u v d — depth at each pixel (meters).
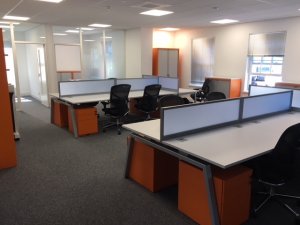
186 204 2.31
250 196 2.27
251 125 2.89
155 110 5.39
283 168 2.14
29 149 4.03
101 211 2.40
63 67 8.03
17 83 7.05
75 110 4.63
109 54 10.11
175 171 2.86
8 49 9.24
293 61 6.31
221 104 2.71
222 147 2.18
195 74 8.99
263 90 3.89
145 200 2.60
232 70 7.73
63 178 3.05
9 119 3.28
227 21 6.95
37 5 4.91
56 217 2.30
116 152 3.92
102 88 5.56
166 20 6.81
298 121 3.09
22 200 2.57
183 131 2.46
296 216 2.23
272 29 6.62
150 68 8.67
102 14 5.90
